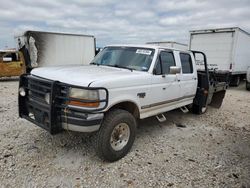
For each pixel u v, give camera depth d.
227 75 8.84
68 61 17.50
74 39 17.58
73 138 4.89
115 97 3.91
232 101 10.42
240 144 5.20
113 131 3.93
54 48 16.58
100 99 3.63
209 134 5.77
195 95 7.20
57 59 16.86
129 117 4.14
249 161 4.37
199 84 7.19
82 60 18.36
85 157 4.16
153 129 5.91
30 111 4.19
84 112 3.52
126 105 4.46
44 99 3.84
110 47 5.73
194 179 3.66
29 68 15.61
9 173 3.54
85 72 4.18
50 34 16.23
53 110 3.61
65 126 3.71
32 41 15.51
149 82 4.64
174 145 4.95
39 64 16.02
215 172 3.90
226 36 14.30
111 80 3.81
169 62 5.40
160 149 4.70
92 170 3.76
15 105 7.69
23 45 15.59
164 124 6.36
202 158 4.39
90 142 4.75
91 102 3.52
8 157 4.01
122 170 3.81
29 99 4.21
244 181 3.67
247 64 17.59
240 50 15.32
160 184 3.48
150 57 4.92
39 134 5.04
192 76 6.37
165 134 5.59
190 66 6.42
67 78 3.76
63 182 3.40
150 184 3.47
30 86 4.14
